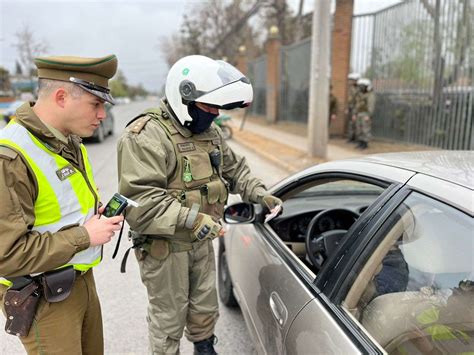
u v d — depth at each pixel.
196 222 1.65
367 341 1.25
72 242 1.31
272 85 17.38
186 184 1.79
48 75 1.32
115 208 1.44
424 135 8.46
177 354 2.04
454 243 1.17
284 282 1.78
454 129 7.61
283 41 25.97
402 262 1.32
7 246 1.19
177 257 1.89
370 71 10.21
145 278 1.94
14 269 1.21
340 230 2.30
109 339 2.67
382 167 1.58
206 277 2.08
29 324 1.39
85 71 1.34
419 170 1.42
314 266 2.12
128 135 1.73
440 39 7.77
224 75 1.68
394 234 1.35
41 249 1.24
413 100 8.71
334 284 1.47
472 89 7.12
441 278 1.21
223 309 3.03
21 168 1.24
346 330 1.32
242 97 1.71
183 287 1.95
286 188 2.35
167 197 1.70
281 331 1.65
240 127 16.61
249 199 2.19
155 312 1.97
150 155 1.70
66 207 1.37
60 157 1.37
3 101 38.84
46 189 1.31
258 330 1.97
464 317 1.13
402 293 1.30
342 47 10.75
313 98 7.92
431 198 1.27
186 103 1.68
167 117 1.80
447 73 7.70
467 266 1.13
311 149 8.20
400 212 1.35
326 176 1.95
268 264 2.02
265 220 2.32
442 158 1.57
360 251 1.42
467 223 1.13
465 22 7.17
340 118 11.16
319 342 1.37
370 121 9.16
